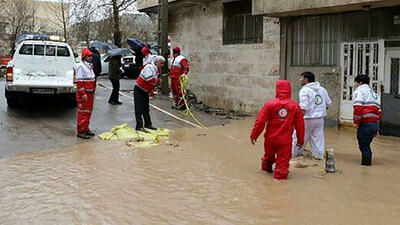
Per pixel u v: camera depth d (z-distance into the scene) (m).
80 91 9.63
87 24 37.66
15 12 43.12
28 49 12.26
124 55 24.62
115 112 12.68
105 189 6.36
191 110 14.30
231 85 15.34
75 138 9.73
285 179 7.04
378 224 5.21
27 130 10.23
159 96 16.08
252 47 14.40
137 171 7.34
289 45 13.20
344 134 11.29
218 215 5.45
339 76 12.03
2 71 28.66
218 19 15.77
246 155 8.66
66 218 5.26
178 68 13.59
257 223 5.21
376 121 7.89
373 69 11.31
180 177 7.06
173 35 18.14
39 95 12.54
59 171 7.23
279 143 7.02
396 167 7.89
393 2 10.09
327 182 6.91
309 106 8.23
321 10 11.42
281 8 11.67
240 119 13.32
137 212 5.50
